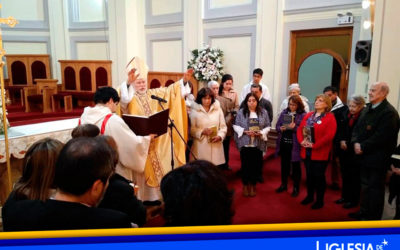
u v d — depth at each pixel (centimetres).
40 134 328
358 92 508
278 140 387
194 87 689
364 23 480
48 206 107
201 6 691
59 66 924
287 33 579
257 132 363
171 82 700
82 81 789
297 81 588
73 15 903
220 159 380
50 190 128
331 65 548
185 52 729
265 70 607
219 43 679
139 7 817
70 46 920
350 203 345
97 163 109
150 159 332
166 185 99
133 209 158
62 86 816
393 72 385
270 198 372
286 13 573
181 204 93
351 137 331
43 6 899
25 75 837
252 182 374
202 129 371
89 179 107
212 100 377
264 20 596
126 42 807
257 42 609
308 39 566
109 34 835
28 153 131
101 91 273
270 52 597
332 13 526
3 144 297
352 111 336
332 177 401
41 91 739
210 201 94
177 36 751
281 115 382
